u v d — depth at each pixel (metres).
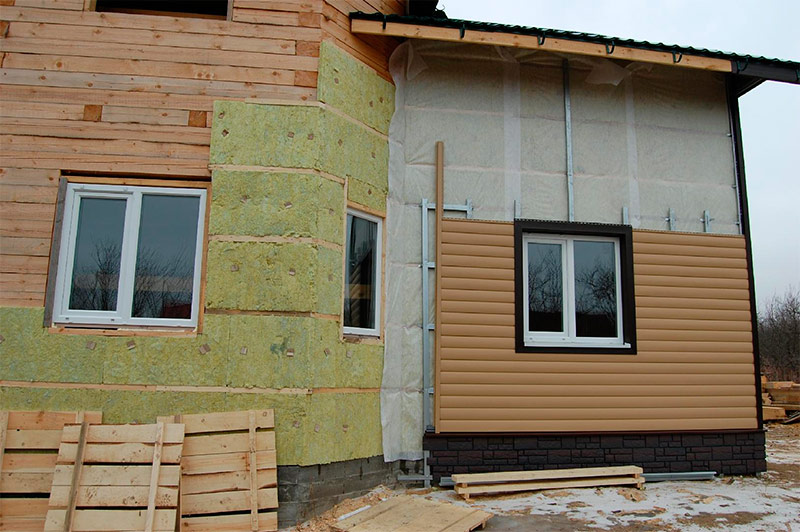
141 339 4.59
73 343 4.55
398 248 5.83
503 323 5.84
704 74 6.76
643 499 5.16
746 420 6.18
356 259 5.43
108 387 4.51
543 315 6.07
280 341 4.65
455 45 6.27
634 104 6.56
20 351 4.52
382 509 4.67
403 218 5.94
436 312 5.75
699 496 5.26
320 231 4.89
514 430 5.69
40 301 4.60
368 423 5.21
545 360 5.85
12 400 4.46
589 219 6.24
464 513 4.54
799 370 24.89
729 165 6.66
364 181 5.45
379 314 5.54
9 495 4.29
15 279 4.62
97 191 4.81
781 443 9.20
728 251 6.43
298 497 4.47
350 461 5.00
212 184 4.80
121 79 4.91
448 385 5.65
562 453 5.73
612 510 4.81
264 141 4.91
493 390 5.71
